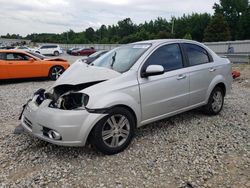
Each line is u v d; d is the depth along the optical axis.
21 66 11.91
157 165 4.10
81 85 4.41
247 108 7.11
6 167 4.09
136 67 4.77
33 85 11.44
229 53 24.48
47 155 4.43
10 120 6.28
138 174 3.87
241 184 3.61
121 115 4.43
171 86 5.13
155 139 5.02
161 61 5.14
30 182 3.70
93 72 4.69
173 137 5.11
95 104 4.15
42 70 12.48
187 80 5.44
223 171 3.92
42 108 4.33
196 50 5.91
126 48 5.54
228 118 6.19
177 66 5.38
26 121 4.68
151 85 4.81
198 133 5.30
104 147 4.30
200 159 4.26
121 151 4.52
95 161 4.23
